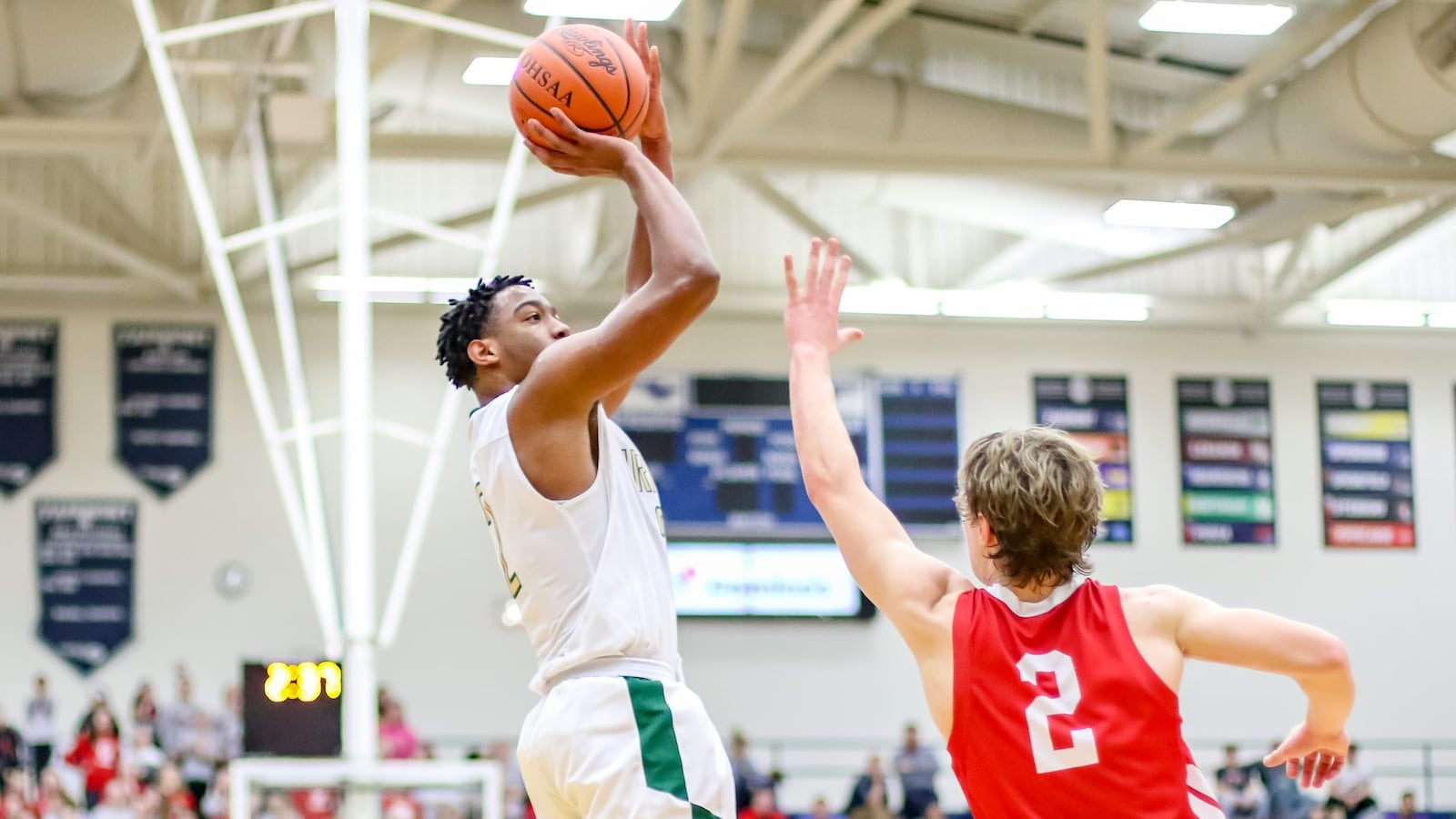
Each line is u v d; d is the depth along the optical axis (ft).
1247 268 67.56
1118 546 65.87
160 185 61.52
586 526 10.31
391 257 62.39
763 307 63.57
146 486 60.90
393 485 62.13
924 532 64.23
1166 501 66.33
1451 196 54.85
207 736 55.16
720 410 63.72
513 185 34.04
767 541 63.10
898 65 57.41
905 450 64.64
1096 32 48.06
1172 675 8.71
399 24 45.75
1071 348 66.69
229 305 34.09
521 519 10.30
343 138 31.76
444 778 26.96
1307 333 68.23
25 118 47.39
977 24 55.72
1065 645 8.83
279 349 61.93
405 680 61.36
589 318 62.85
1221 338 67.67
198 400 61.36
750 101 44.60
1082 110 59.31
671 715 10.13
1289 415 67.56
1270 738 64.90
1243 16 41.78
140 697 57.47
